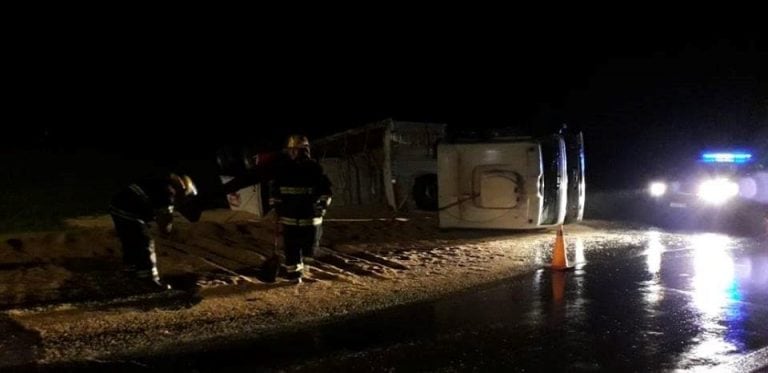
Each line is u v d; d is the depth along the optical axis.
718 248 11.41
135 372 5.47
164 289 7.84
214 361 5.75
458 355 6.00
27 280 7.96
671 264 10.00
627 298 7.99
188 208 8.13
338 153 15.12
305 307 7.42
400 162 14.55
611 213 15.91
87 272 8.44
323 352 6.02
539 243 11.66
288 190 8.30
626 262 10.12
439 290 8.29
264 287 8.20
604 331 6.70
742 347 6.26
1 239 9.65
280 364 5.71
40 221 11.45
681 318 7.16
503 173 11.74
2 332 6.24
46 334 6.25
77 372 5.44
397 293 8.10
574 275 9.23
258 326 6.70
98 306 7.15
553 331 6.70
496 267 9.66
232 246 10.41
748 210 13.72
